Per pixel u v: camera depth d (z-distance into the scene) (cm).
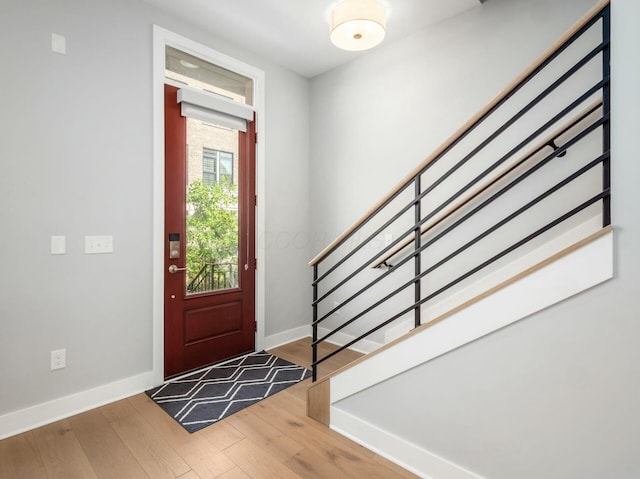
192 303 271
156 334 246
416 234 162
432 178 264
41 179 197
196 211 271
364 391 179
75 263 210
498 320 132
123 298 230
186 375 264
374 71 302
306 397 227
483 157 239
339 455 172
